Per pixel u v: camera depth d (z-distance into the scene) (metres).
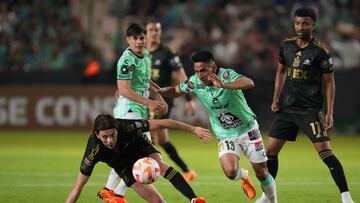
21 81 64.19
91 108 62.66
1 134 60.81
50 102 63.34
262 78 60.38
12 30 69.06
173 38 68.81
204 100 23.42
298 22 24.55
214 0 71.81
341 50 64.00
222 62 62.25
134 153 22.20
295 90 25.00
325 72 24.75
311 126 24.69
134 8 73.25
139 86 26.48
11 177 33.81
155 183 31.28
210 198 27.53
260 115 60.31
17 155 44.25
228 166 22.95
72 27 69.50
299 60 24.81
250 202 26.70
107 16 72.38
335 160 24.36
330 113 24.88
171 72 34.97
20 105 63.69
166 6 72.19
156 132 32.50
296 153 46.78
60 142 53.25
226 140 23.44
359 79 59.88
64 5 71.62
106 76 62.75
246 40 65.44
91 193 28.69
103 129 20.55
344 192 24.14
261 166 23.62
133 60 25.86
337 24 67.81
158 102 24.44
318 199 27.20
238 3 71.00
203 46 65.81
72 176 34.28
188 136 61.25
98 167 37.50
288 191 29.31
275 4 70.88
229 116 23.22
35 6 70.69
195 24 69.38
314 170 37.06
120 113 26.83
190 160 42.03
